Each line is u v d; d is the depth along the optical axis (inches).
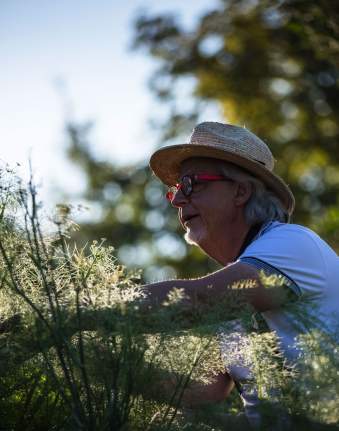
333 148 1052.5
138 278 133.0
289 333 154.8
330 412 118.3
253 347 136.7
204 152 199.0
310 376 123.4
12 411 137.2
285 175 1088.2
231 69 1053.8
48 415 136.4
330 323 159.5
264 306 154.1
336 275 171.3
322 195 1073.5
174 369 132.5
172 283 151.4
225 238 197.8
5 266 141.4
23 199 131.6
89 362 128.5
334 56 392.8
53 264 145.9
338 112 1016.2
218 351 141.4
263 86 1047.0
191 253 1222.9
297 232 173.3
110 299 129.4
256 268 161.5
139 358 126.9
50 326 124.6
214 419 128.6
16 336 128.5
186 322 131.1
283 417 121.0
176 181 225.5
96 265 146.3
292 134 1088.2
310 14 373.4
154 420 131.9
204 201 197.5
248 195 195.6
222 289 153.7
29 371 139.6
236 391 164.2
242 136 204.1
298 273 165.5
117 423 127.3
